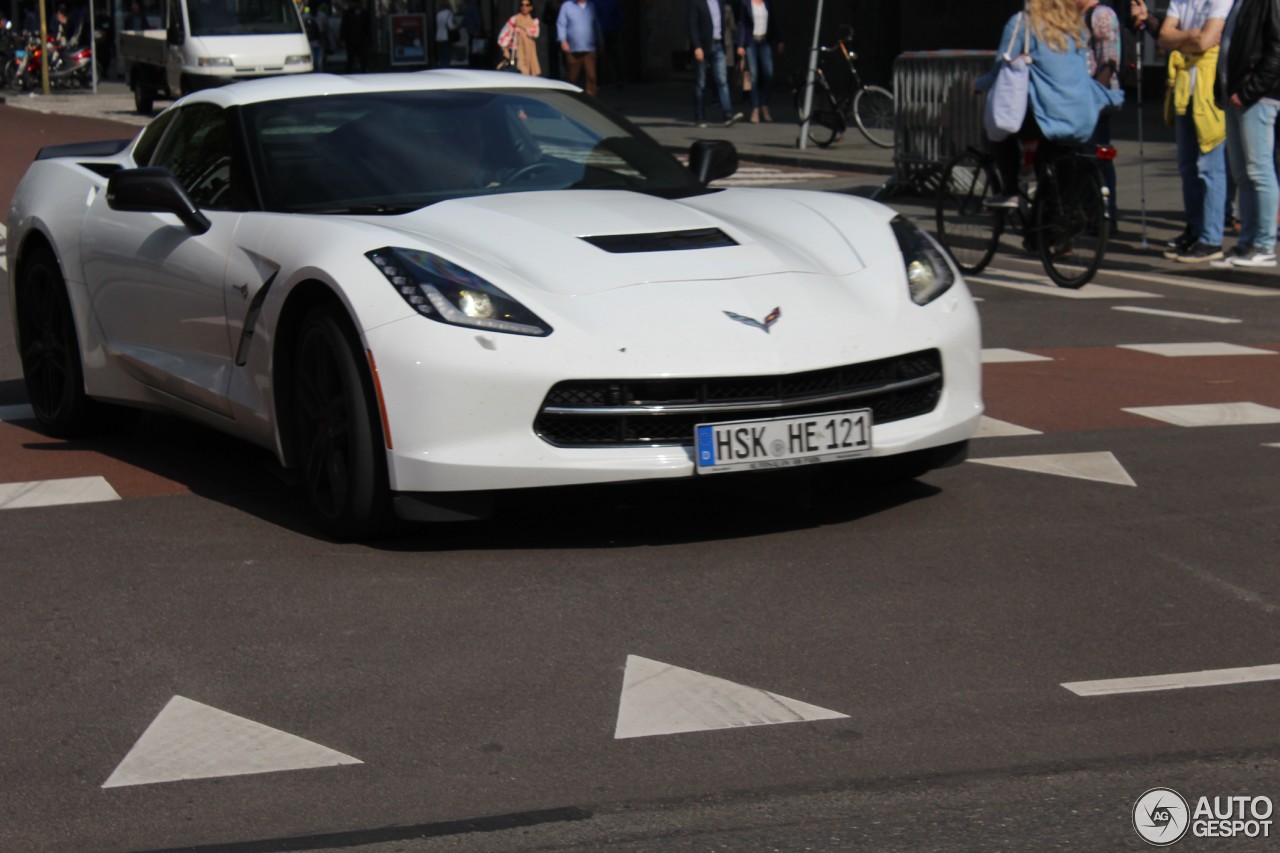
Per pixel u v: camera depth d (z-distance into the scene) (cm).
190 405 845
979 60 2056
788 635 606
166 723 530
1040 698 543
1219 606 636
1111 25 1731
